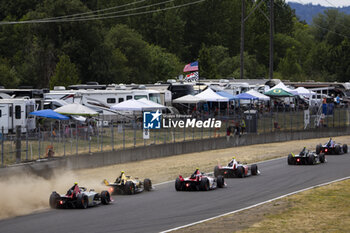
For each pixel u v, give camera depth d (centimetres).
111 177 6031
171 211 3919
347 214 3744
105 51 18688
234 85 13012
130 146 7575
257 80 14475
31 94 9219
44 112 7688
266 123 10725
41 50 17662
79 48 17888
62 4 17775
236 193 4778
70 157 6212
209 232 3186
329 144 8181
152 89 11862
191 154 8475
